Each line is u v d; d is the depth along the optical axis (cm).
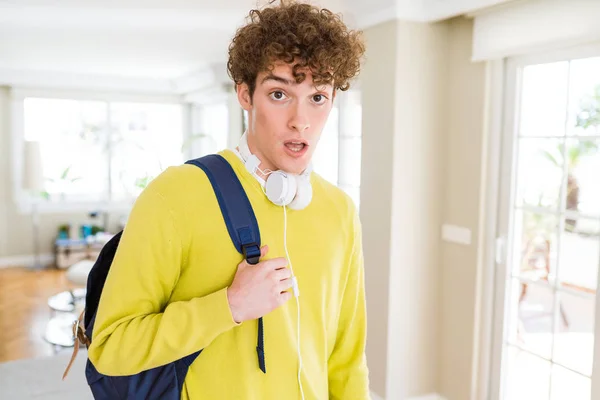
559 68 242
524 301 267
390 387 301
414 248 300
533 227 260
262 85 84
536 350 261
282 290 85
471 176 285
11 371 354
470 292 288
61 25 384
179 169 89
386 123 292
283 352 90
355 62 91
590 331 233
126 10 343
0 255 677
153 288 85
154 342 80
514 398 276
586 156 231
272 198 88
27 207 685
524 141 264
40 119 684
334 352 113
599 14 210
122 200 732
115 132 725
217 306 81
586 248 233
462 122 289
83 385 334
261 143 88
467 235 288
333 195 104
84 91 696
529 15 240
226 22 372
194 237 85
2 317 474
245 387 87
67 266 661
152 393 86
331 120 397
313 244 96
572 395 243
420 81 290
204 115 741
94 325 86
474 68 279
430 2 279
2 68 624
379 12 290
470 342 289
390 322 297
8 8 340
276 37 81
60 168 700
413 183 295
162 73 652
